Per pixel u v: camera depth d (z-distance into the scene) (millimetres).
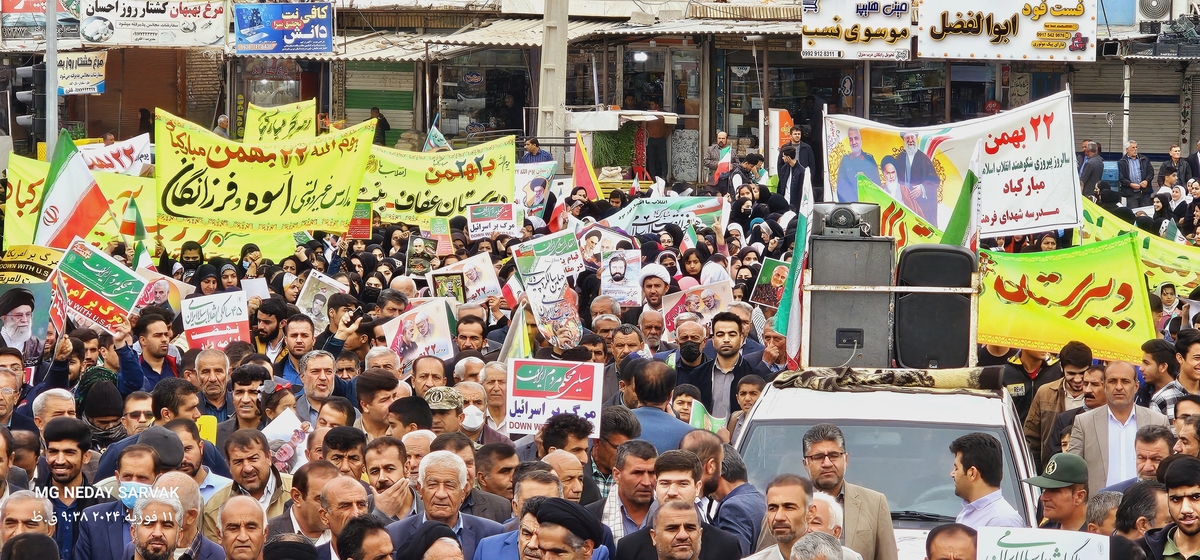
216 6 41031
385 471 8664
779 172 30047
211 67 44688
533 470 7914
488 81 40875
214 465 9594
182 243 20234
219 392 11344
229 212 18797
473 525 8227
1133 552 7102
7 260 14031
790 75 39531
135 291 12992
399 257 19859
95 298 12922
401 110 43281
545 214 25297
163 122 18719
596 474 10000
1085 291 13156
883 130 18469
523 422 10133
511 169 22484
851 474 9109
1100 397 10914
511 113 40938
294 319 12805
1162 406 11266
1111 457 10430
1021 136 17406
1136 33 40719
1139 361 13031
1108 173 34969
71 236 16031
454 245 20734
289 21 39719
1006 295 13234
